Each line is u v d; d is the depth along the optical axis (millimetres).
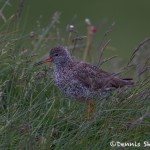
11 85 13578
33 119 12805
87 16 30266
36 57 15336
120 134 12531
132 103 13336
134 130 12734
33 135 12266
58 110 13273
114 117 12898
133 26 29781
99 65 14555
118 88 13992
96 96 14055
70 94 14125
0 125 12500
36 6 30078
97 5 31312
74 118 12984
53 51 14531
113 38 28484
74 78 14109
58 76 14367
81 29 25531
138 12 31438
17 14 15500
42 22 28547
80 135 12359
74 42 15758
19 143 12039
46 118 12961
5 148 11906
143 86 13672
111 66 17578
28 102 13438
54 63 14516
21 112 12852
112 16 30719
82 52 16766
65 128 12883
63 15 29859
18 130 12305
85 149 12180
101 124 12922
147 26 30188
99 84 14109
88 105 13914
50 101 13461
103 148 12281
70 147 12117
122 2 32094
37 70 14375
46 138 12234
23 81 13812
